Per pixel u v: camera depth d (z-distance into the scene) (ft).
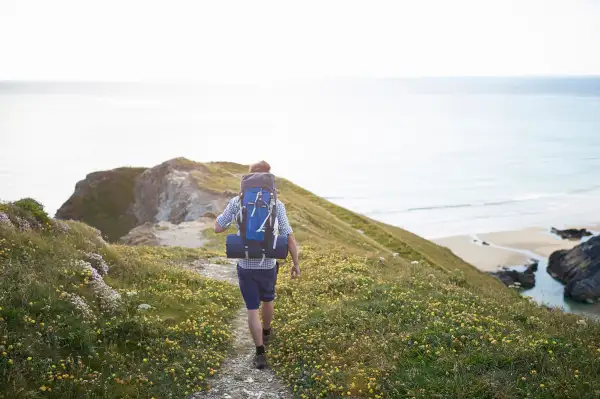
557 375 22.33
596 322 35.96
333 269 50.39
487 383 21.66
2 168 633.61
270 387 23.73
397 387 22.50
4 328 22.54
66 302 27.04
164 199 178.70
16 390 19.39
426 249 153.69
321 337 28.58
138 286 36.81
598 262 211.00
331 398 22.17
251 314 25.22
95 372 22.02
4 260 30.25
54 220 41.50
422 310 32.71
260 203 23.90
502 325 29.91
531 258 260.62
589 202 448.24
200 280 42.88
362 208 427.74
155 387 22.21
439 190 515.09
